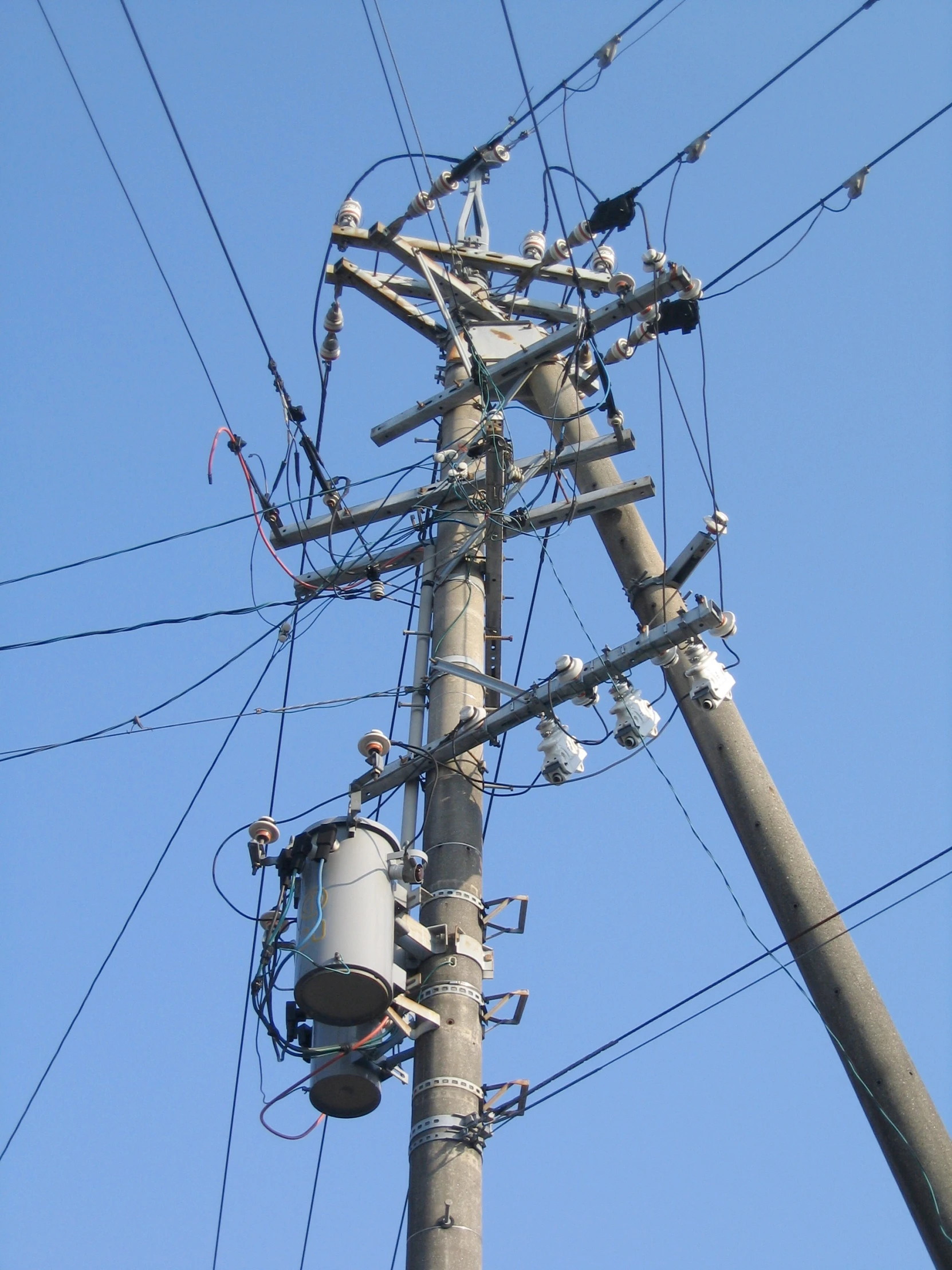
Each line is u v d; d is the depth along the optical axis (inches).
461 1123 301.0
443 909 335.0
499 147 478.3
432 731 368.2
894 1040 353.1
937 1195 332.5
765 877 385.1
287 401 441.1
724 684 366.9
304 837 328.5
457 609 391.9
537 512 416.8
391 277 487.8
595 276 497.7
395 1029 315.6
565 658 357.1
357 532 434.3
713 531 406.0
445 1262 281.6
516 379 439.8
